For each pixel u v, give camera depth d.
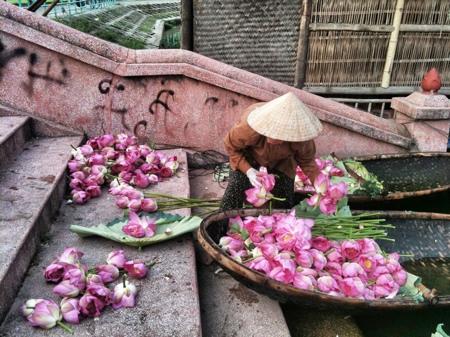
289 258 2.13
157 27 12.46
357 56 5.00
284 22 4.82
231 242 2.30
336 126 4.25
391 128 4.42
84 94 3.86
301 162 2.56
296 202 3.28
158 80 3.91
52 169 3.09
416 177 4.10
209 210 3.20
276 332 2.13
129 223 2.46
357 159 4.01
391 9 4.82
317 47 4.92
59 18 7.90
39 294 2.04
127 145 3.68
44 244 2.46
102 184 3.20
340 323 2.41
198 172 4.03
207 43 5.03
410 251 2.87
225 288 2.44
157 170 3.39
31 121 3.81
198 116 4.07
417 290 2.23
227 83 3.94
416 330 2.47
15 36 3.60
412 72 5.16
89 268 2.23
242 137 2.38
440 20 4.93
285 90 4.12
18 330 1.82
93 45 3.71
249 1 4.77
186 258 2.38
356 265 2.22
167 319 1.93
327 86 5.10
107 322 1.90
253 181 2.39
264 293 2.12
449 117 4.35
